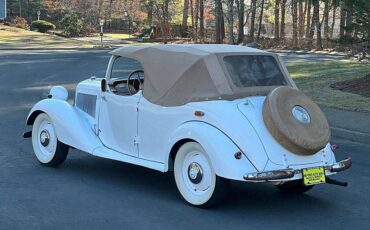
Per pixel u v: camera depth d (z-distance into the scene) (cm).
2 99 1482
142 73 763
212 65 606
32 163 788
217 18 5203
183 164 606
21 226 528
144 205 602
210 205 584
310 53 4125
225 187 571
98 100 725
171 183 696
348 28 1628
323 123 580
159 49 658
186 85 614
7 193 637
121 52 702
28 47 4262
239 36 5316
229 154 549
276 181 569
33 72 2280
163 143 629
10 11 7100
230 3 3241
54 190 653
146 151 654
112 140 704
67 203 604
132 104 667
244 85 610
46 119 764
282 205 622
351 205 630
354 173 792
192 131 579
